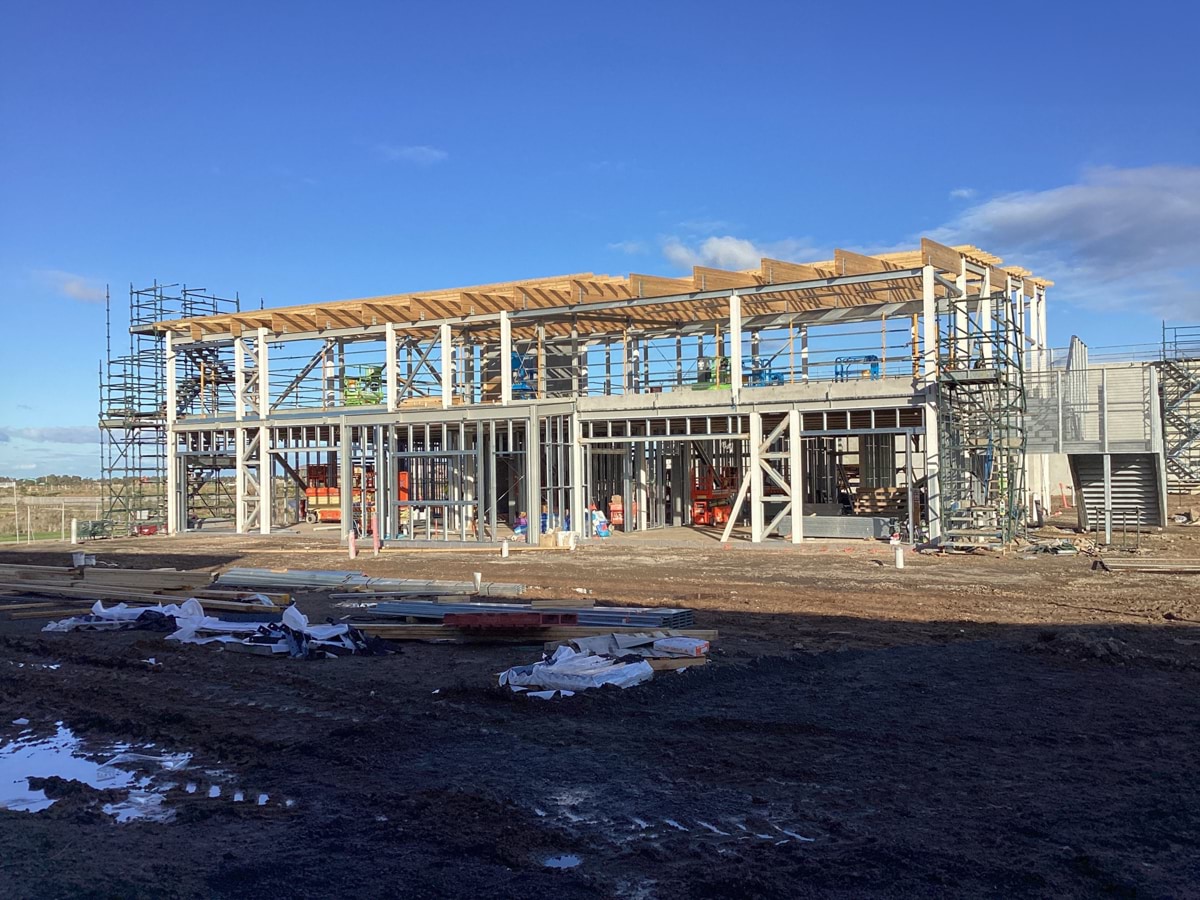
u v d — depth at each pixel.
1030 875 4.89
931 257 21.70
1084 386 22.53
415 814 5.96
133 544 28.14
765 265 23.25
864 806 5.93
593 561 20.36
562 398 27.17
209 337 32.19
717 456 30.86
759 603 13.96
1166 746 7.01
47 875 5.16
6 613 14.66
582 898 4.80
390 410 27.80
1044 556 19.19
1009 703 8.25
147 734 7.98
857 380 22.44
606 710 8.30
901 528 23.64
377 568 19.80
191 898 4.88
